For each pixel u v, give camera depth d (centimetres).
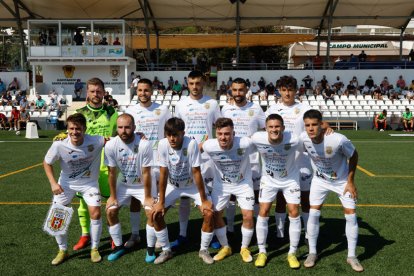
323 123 411
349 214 405
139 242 472
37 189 738
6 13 2681
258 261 404
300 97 2211
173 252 445
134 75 2491
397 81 2348
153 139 503
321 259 420
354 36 3256
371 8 2531
